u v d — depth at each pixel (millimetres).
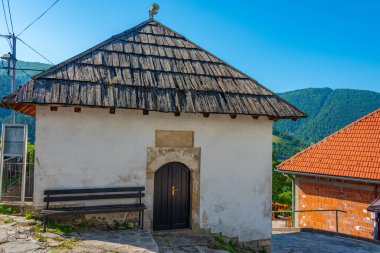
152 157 7383
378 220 10891
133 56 7816
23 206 6695
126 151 7191
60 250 5391
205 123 7859
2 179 6941
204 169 7805
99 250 5570
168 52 8414
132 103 6562
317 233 11891
